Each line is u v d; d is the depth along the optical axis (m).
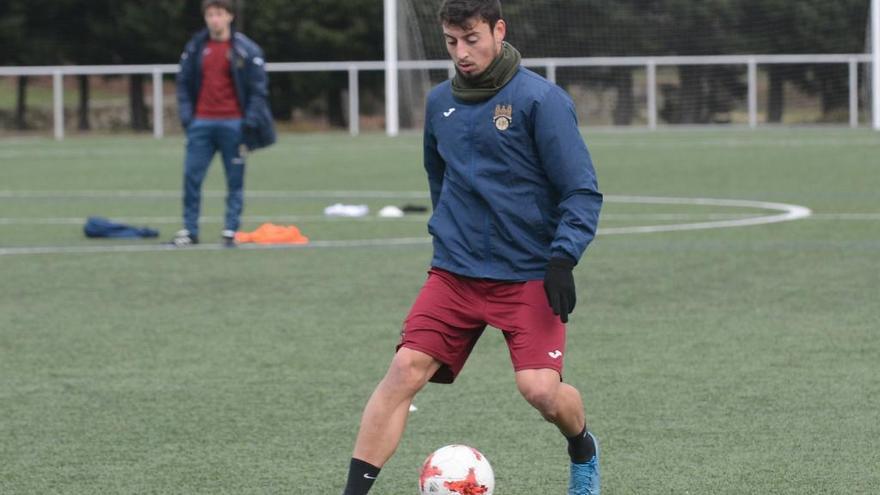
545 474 10.98
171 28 79.56
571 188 9.09
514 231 9.25
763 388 13.88
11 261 23.98
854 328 17.16
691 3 77.00
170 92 84.88
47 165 50.12
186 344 16.50
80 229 29.27
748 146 56.06
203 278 21.83
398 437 9.23
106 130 79.12
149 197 37.34
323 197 36.91
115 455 11.59
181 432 12.36
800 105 77.00
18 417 12.98
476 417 12.89
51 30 80.19
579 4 76.88
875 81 66.88
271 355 15.80
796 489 10.43
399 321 17.94
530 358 9.18
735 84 75.88
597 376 14.50
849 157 48.53
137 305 19.34
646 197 35.81
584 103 76.12
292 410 13.17
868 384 14.04
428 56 74.88
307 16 78.12
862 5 76.00
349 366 15.17
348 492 9.16
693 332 16.97
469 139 9.35
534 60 71.31
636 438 12.00
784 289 20.19
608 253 24.34
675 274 21.73
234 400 13.59
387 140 64.25
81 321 18.09
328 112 80.31
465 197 9.38
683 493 10.37
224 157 25.53
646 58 71.69
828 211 31.41
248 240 26.66
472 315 9.34
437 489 8.98
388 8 67.38
